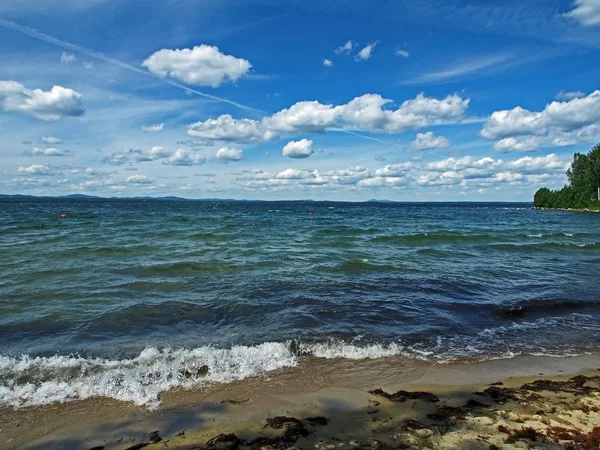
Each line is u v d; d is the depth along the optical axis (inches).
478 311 381.1
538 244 869.2
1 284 437.1
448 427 180.9
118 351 273.9
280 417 191.9
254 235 985.5
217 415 195.5
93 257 613.6
